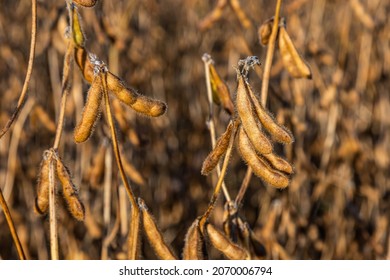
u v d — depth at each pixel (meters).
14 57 1.15
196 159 1.34
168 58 1.50
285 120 0.99
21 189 1.16
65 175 0.67
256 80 1.31
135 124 1.09
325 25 1.40
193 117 1.42
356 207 1.17
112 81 0.63
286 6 1.09
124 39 1.11
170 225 1.26
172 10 1.61
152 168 1.27
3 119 1.08
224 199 1.08
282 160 0.65
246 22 0.91
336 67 1.24
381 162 1.20
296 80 1.03
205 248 0.68
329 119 1.11
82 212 0.67
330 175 1.14
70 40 0.70
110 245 0.87
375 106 1.28
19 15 1.30
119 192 0.85
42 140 1.18
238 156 1.29
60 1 0.93
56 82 1.01
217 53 1.42
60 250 1.03
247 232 0.74
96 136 1.01
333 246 1.15
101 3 0.90
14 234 0.66
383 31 1.18
